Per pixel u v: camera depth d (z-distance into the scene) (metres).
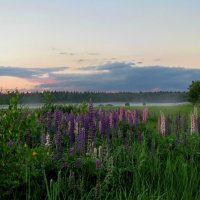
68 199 7.13
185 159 10.14
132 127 15.09
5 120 7.20
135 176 8.08
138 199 6.79
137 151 10.40
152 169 8.83
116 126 13.72
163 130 13.26
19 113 7.36
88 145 9.87
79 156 9.25
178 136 12.12
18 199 7.17
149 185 7.89
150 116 22.62
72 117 10.96
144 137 11.94
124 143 11.83
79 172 8.32
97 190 7.22
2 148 7.00
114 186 7.97
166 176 8.38
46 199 7.25
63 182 7.60
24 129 7.46
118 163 9.36
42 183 7.78
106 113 16.20
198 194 7.68
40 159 7.49
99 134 12.35
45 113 14.67
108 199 7.42
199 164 9.59
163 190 7.82
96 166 8.08
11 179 7.30
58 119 11.84
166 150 11.02
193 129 13.41
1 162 7.05
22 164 7.54
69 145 10.91
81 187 7.37
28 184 7.39
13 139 7.27
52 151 9.09
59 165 8.34
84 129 9.86
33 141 9.96
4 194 7.10
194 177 8.29
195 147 11.29
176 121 14.11
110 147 10.54
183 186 7.76
